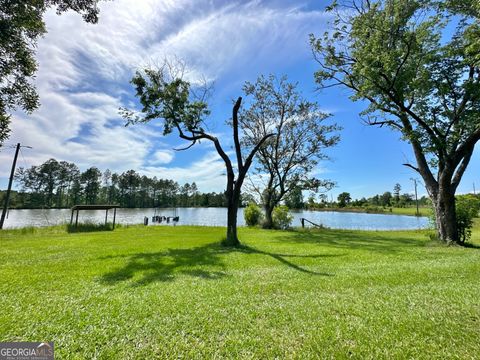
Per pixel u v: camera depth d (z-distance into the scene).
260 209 25.67
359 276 5.97
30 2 8.41
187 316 3.72
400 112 12.84
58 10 8.97
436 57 11.70
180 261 7.73
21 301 4.23
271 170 23.70
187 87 13.78
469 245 11.16
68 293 4.68
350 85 14.35
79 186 93.81
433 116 12.08
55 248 10.18
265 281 5.59
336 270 6.65
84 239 13.69
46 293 4.68
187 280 5.64
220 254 9.00
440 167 12.16
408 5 11.49
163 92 13.20
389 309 4.03
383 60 11.30
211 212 74.31
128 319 3.60
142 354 2.77
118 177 102.81
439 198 11.88
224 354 2.81
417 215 49.28
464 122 11.43
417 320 3.63
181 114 13.38
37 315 3.67
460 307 4.08
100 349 2.84
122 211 77.06
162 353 2.79
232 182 12.52
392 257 8.48
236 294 4.71
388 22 11.79
